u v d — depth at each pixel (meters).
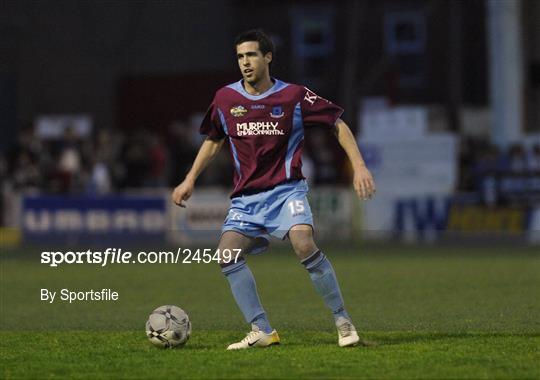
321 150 88.44
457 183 84.50
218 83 113.81
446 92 118.62
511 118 89.44
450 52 119.12
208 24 121.75
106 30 120.25
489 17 90.38
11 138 115.75
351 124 115.00
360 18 120.88
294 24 121.56
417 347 27.86
